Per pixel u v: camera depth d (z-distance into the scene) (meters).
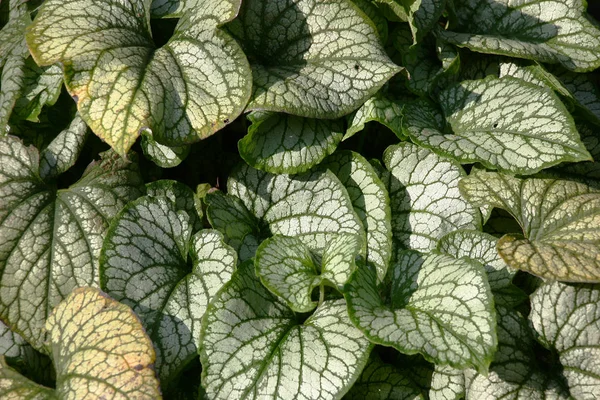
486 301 0.58
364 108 0.66
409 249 0.65
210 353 0.59
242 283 0.62
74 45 0.61
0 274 0.62
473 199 0.64
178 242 0.64
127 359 0.57
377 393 0.62
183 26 0.65
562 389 0.60
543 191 0.65
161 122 0.60
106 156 0.66
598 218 0.62
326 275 0.61
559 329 0.61
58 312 0.61
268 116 0.65
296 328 0.61
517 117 0.66
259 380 0.59
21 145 0.65
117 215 0.63
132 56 0.62
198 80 0.62
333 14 0.66
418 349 0.57
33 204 0.64
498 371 0.61
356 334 0.60
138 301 0.62
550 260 0.60
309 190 0.66
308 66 0.66
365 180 0.66
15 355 0.62
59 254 0.63
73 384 0.57
